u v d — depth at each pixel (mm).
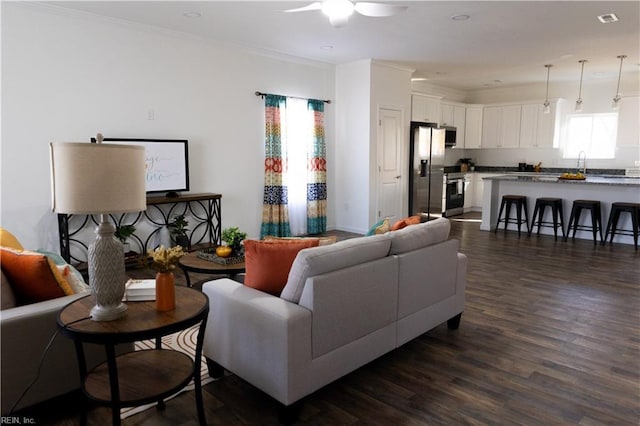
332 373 2268
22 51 4047
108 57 4582
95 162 1680
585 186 6531
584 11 4305
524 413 2176
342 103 6984
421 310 2895
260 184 6160
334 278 2209
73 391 2209
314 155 6656
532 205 7105
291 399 2053
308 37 5285
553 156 9102
